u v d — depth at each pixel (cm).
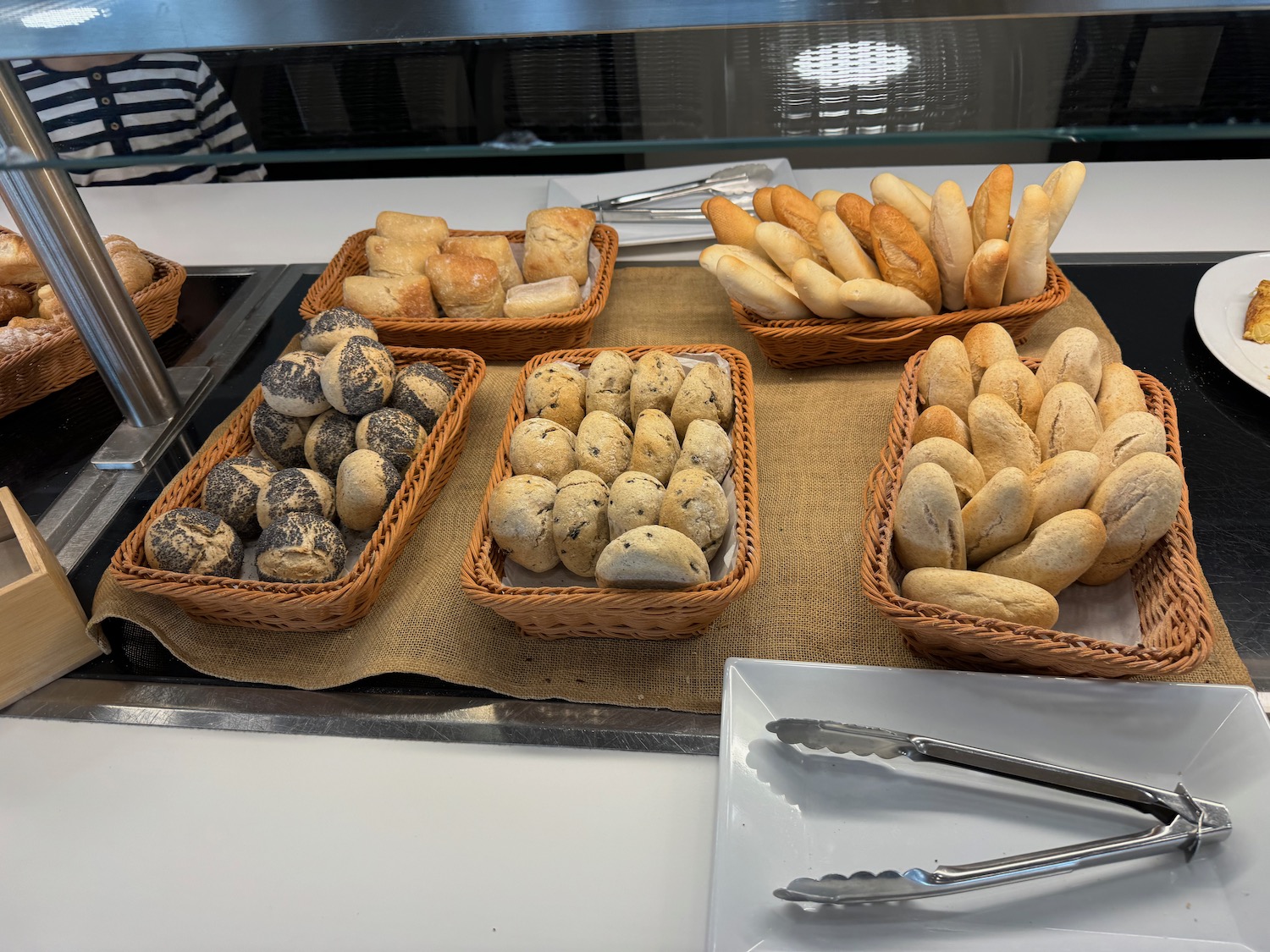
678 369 90
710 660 75
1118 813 60
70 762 72
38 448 104
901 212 102
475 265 108
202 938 60
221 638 80
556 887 61
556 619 73
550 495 78
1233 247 115
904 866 59
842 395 100
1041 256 94
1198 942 53
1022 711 64
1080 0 61
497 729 71
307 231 139
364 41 61
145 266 116
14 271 116
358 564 77
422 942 59
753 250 106
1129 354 100
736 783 62
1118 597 72
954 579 65
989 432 75
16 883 64
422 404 91
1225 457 86
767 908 56
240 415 96
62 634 77
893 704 65
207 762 71
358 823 66
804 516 86
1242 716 61
